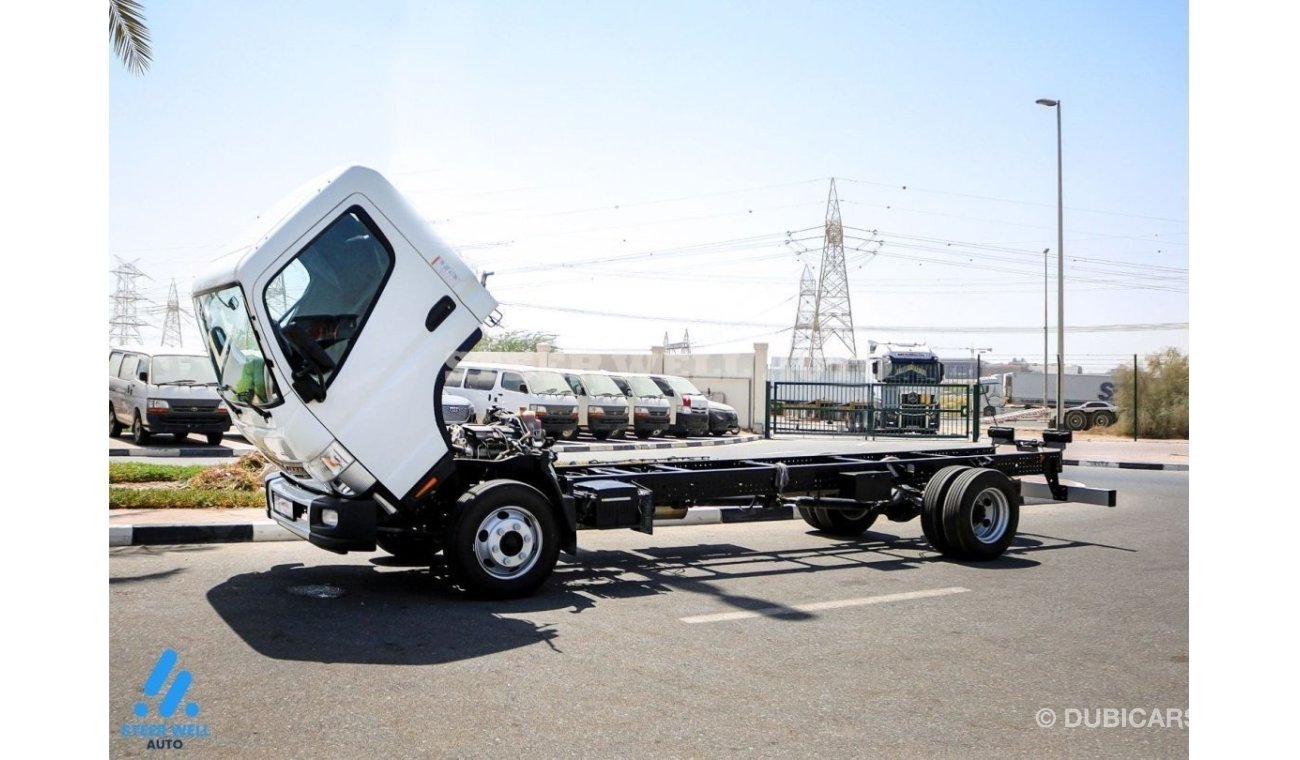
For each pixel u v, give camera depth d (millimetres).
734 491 9164
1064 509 13641
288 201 6902
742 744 4422
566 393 25031
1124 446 27094
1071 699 5160
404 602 6977
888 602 7359
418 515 7285
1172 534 11188
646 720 4691
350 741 4344
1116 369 33625
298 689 5000
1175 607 7305
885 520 12406
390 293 6875
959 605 7293
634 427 27234
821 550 9820
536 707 4828
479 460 7371
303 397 6555
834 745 4441
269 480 7965
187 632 5988
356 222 6777
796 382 31422
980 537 9305
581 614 6754
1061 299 28656
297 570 7996
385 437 6867
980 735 4621
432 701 4879
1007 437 11117
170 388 19188
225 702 4797
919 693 5203
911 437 29266
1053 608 7242
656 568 8602
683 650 5898
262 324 6402
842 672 5539
